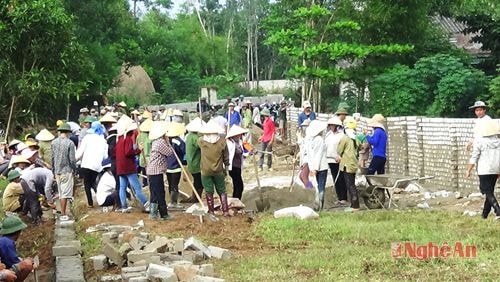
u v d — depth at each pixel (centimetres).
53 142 1823
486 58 3178
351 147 1741
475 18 3095
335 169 1841
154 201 1600
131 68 6319
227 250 1259
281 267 1151
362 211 1675
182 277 1058
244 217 1619
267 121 2778
